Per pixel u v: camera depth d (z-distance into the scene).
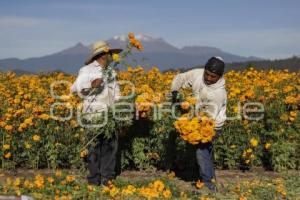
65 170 8.55
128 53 7.03
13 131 8.63
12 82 13.77
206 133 6.58
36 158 8.61
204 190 7.09
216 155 8.95
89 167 7.35
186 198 6.62
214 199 6.61
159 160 8.80
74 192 6.42
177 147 8.65
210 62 6.87
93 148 7.29
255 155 9.14
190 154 8.66
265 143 9.20
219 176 8.57
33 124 8.72
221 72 6.87
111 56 7.25
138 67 11.54
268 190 7.21
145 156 8.78
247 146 9.09
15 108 9.48
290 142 9.25
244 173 8.84
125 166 8.92
